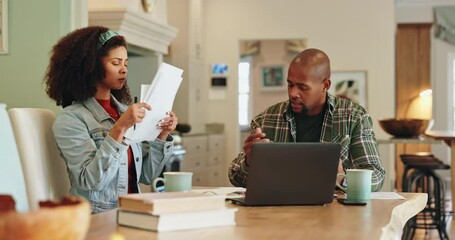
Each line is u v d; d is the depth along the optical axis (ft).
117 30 18.93
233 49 31.53
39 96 13.10
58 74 9.26
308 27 30.94
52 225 3.85
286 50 40.70
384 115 30.40
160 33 21.84
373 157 9.95
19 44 13.17
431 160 22.31
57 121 8.80
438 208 20.20
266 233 5.95
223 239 5.59
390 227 6.56
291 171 7.84
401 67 38.40
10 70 13.21
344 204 8.07
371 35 30.53
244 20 31.42
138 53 22.47
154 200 5.85
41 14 13.09
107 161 8.34
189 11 28.76
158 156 9.62
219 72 31.71
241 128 40.96
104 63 9.18
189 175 8.19
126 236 5.64
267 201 7.86
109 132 8.48
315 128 10.20
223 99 31.76
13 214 3.75
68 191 9.15
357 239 5.73
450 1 38.45
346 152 9.99
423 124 19.63
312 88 9.68
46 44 13.08
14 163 7.79
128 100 10.17
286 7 31.07
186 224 5.99
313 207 7.85
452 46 39.06
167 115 8.83
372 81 30.53
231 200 8.18
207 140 28.71
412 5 38.70
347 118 10.08
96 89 9.29
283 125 10.33
